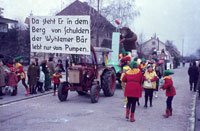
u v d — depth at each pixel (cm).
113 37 1512
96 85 912
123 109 803
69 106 839
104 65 1097
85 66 959
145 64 1099
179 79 2098
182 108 846
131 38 1541
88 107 825
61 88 914
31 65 1043
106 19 2659
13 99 938
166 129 591
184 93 1227
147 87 829
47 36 931
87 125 611
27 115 706
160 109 821
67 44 915
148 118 697
